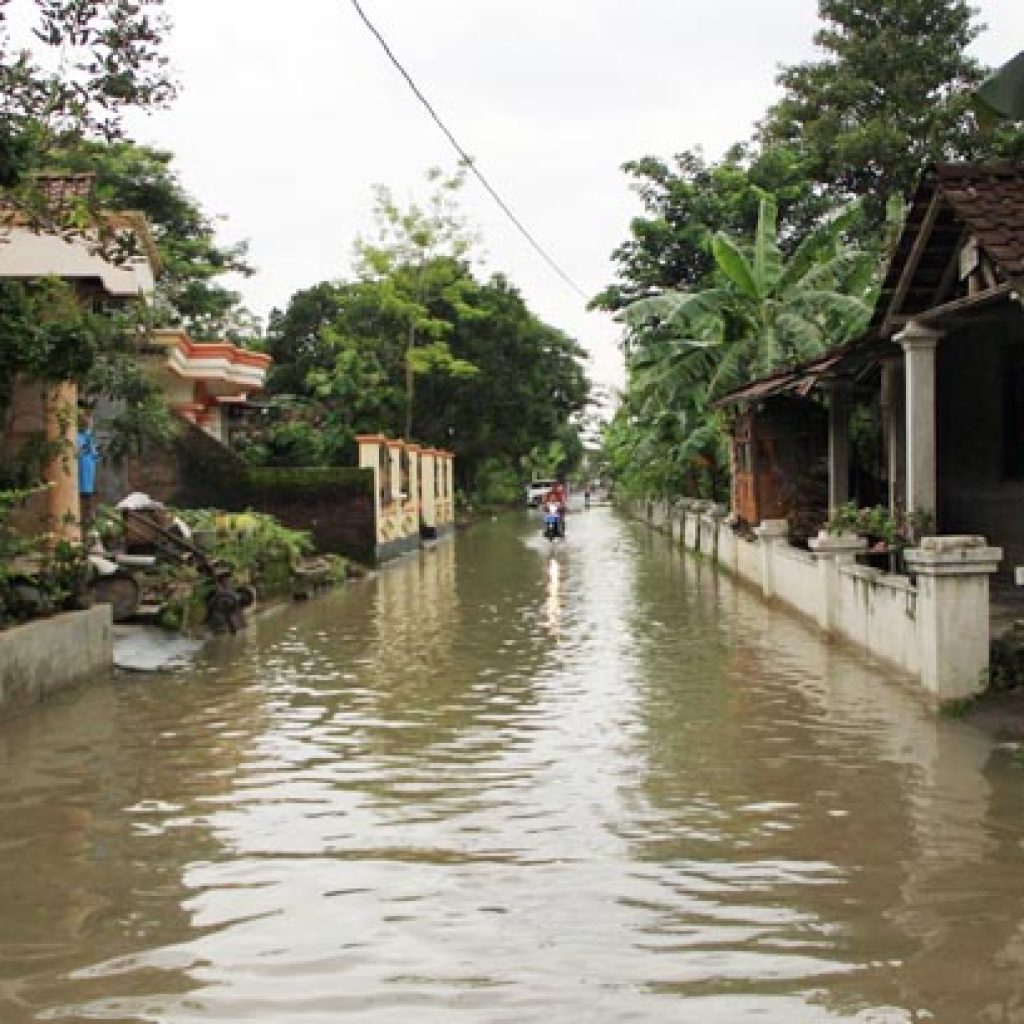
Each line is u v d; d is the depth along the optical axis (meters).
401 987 4.54
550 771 7.88
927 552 9.29
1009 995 4.37
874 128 29.55
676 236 32.38
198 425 28.16
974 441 14.49
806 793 7.18
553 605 18.28
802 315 22.36
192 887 5.73
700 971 4.62
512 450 52.75
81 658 11.48
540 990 4.48
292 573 20.61
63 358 12.05
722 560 24.16
